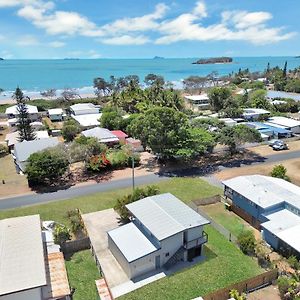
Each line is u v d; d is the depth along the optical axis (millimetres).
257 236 32125
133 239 28188
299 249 26484
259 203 32781
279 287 23766
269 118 83688
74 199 41156
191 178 47500
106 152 54375
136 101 104125
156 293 24344
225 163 54125
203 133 54531
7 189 44938
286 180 42750
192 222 28281
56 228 31562
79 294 24766
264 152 59531
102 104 126250
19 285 21125
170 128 51062
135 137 55812
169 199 32656
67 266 28062
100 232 32969
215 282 25344
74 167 53125
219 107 104000
